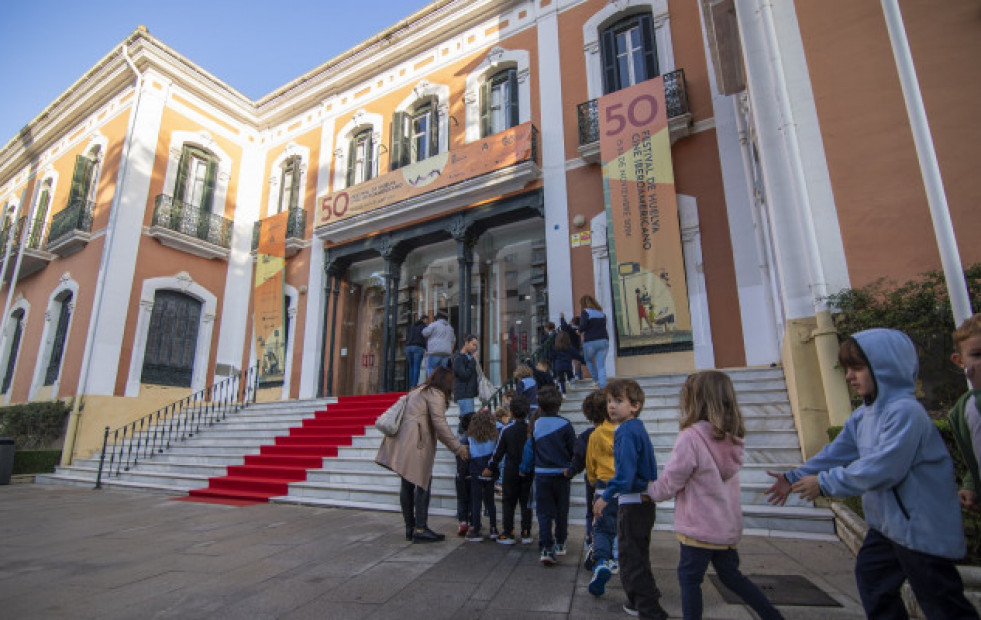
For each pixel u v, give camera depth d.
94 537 4.57
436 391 4.39
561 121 10.28
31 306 13.85
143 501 6.82
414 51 13.05
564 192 9.89
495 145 10.38
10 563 3.70
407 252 12.34
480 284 11.25
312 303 12.90
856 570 1.95
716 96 8.80
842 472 1.74
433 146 12.18
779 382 6.18
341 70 14.11
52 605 2.84
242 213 14.71
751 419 5.53
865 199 4.97
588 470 3.21
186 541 4.37
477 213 10.70
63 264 13.09
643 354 8.47
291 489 6.71
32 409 11.04
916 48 5.09
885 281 4.73
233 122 15.03
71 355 11.56
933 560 1.64
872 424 1.80
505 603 2.77
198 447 9.26
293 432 8.91
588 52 10.40
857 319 4.63
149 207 12.63
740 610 2.57
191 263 13.33
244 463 8.05
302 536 4.49
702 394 2.25
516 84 11.28
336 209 12.50
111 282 11.59
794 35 5.55
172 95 13.52
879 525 1.77
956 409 2.02
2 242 15.45
